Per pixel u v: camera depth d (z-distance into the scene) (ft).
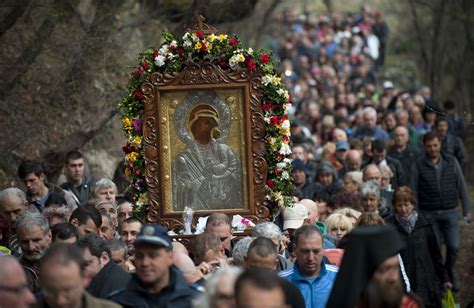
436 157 81.25
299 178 76.43
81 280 33.83
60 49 80.59
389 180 78.02
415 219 65.77
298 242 45.09
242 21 121.39
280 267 49.32
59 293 33.47
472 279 83.05
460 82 150.82
